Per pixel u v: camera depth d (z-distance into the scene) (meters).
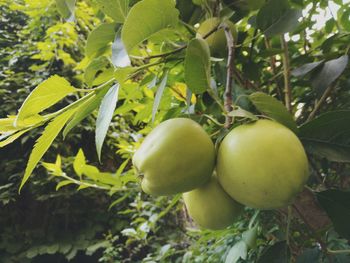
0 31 1.26
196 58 0.18
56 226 1.04
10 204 1.03
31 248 1.00
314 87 0.25
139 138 0.49
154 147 0.17
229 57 0.19
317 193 0.21
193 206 0.20
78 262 1.06
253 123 0.17
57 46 1.09
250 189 0.16
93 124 1.07
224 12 0.24
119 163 1.08
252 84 0.27
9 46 1.27
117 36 0.18
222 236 0.38
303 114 0.30
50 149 1.01
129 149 0.48
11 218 1.03
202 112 0.27
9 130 0.19
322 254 0.24
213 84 0.22
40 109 0.19
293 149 0.16
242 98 0.24
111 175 0.36
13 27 1.32
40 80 1.07
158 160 0.17
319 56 0.29
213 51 0.24
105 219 1.05
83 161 0.35
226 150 0.17
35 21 1.12
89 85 0.24
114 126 0.93
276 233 0.32
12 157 1.06
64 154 1.03
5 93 1.11
